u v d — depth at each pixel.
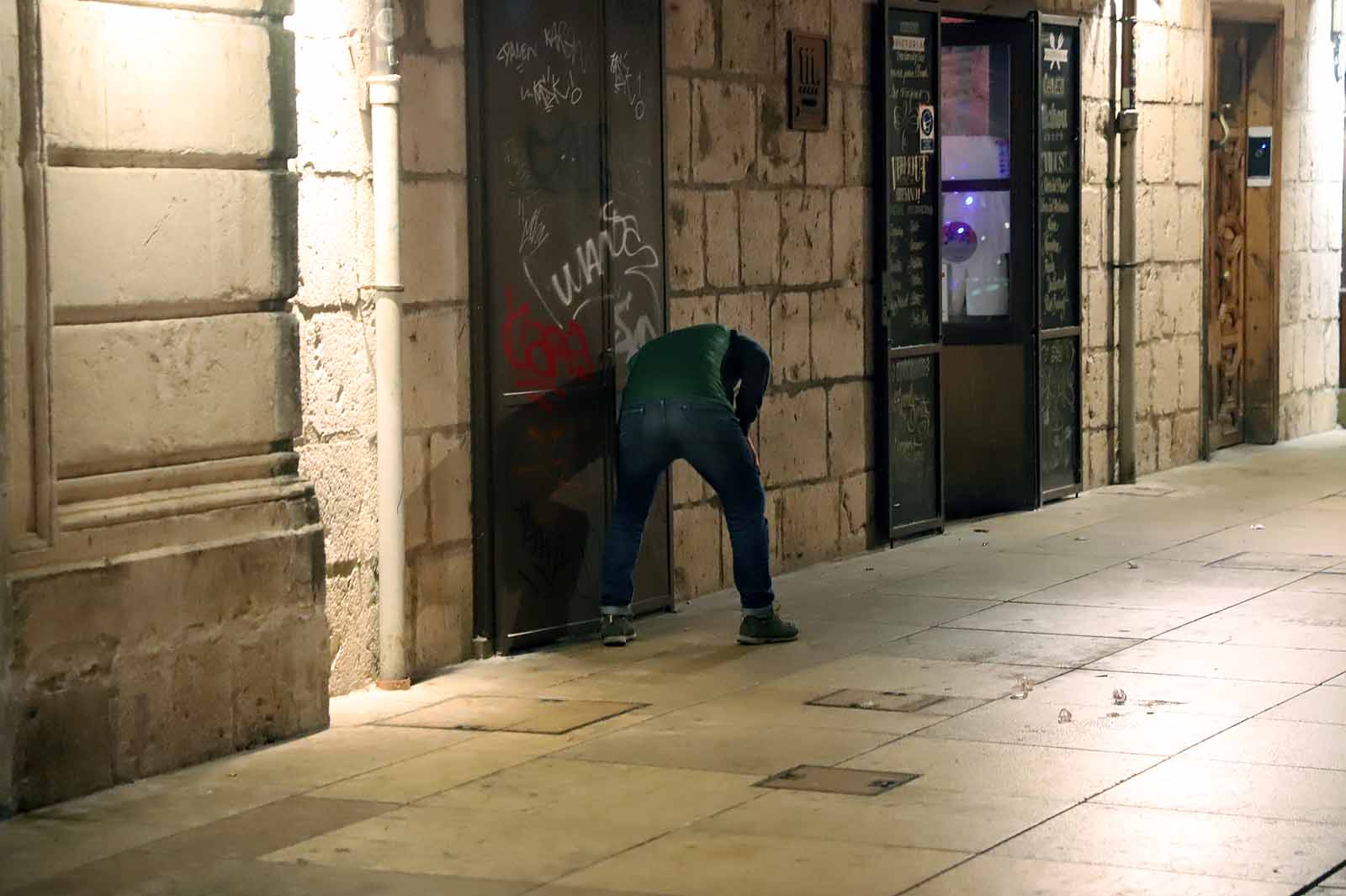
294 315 7.91
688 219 10.81
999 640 9.45
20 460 6.75
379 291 8.52
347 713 8.27
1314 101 18.33
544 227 9.62
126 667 7.12
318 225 8.34
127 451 7.20
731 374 9.80
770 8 11.42
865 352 12.42
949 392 14.09
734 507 9.51
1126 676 8.59
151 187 7.23
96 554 7.04
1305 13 18.06
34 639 6.77
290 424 7.88
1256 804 6.51
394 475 8.60
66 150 6.90
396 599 8.65
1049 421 14.35
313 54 8.30
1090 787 6.76
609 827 6.41
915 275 12.83
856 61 12.25
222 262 7.52
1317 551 11.94
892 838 6.19
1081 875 5.77
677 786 6.90
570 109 9.74
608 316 10.03
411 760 7.41
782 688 8.52
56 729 6.86
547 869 5.96
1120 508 14.06
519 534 9.53
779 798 6.70
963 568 11.66
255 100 7.61
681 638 9.82
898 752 7.30
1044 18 13.98
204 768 7.36
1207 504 14.16
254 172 7.66
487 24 9.23
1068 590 10.80
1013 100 13.95
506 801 6.77
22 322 6.74
